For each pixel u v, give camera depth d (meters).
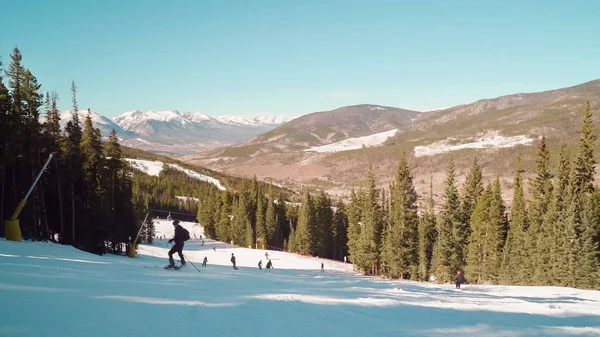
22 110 40.72
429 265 65.25
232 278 16.84
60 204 44.28
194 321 6.69
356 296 12.22
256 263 72.94
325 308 9.19
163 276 14.18
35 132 41.47
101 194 50.28
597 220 43.91
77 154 46.75
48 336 5.02
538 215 52.78
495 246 57.75
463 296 15.63
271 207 111.12
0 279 8.95
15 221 24.86
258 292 11.36
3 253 15.88
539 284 45.53
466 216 67.94
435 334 7.23
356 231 83.25
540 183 56.69
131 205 60.56
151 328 5.93
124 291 9.11
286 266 71.62
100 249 49.94
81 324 5.74
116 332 5.52
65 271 12.01
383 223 71.62
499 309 10.88
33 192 40.03
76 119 48.62
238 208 116.56
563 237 42.72
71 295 7.82
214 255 80.44
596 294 21.11
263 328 6.67
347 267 80.38
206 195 151.00
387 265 65.69
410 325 7.89
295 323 7.27
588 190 50.00
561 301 15.44
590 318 10.12
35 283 8.86
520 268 50.81
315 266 74.56
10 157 35.25
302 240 98.06
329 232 104.69
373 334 6.91
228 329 6.37
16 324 5.41
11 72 40.75
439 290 20.95
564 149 52.09
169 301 8.29
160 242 107.69
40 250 20.53
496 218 58.62
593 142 50.91
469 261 60.66
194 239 124.25
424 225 65.38
